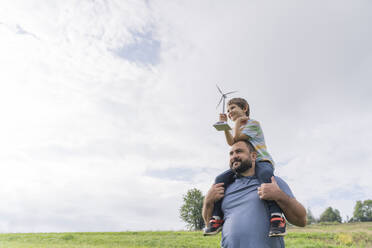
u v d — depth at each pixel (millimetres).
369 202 83500
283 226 3006
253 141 3596
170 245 22688
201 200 63625
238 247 2998
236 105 3855
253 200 3219
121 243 24281
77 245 22625
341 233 28281
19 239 27266
